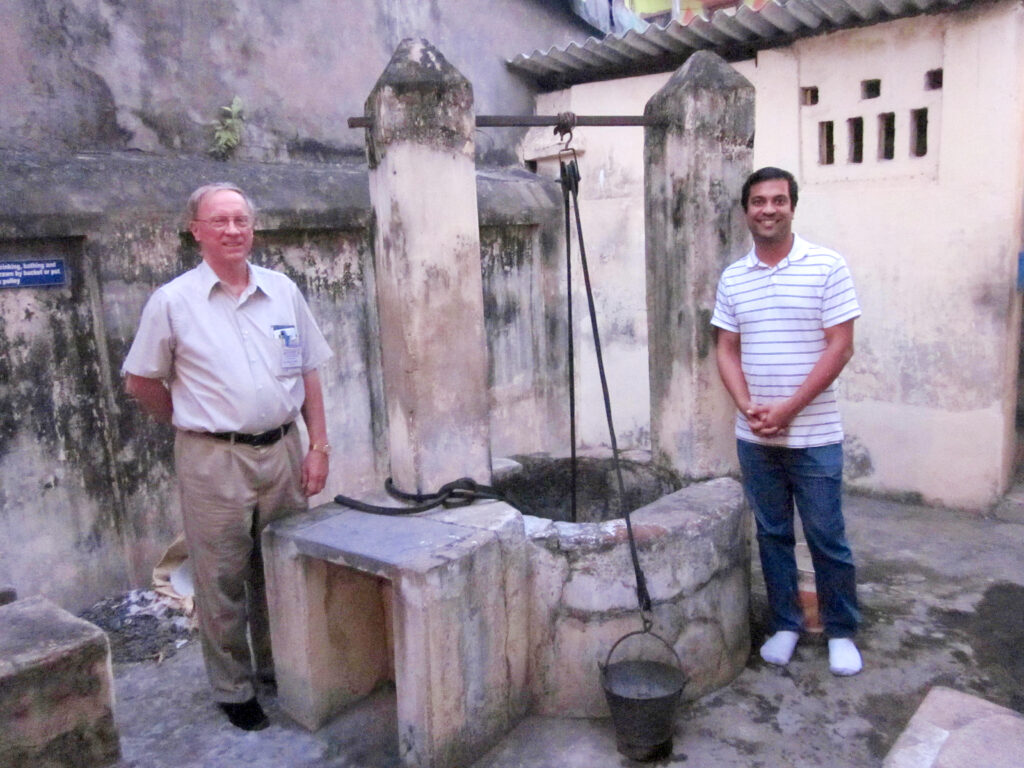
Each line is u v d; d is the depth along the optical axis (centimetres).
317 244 439
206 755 271
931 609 360
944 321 464
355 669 294
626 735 256
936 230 459
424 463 286
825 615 316
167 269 377
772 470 308
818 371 284
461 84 276
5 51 349
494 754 265
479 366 297
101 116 384
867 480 505
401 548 251
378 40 512
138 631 347
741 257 325
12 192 327
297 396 281
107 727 213
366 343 468
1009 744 159
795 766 258
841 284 285
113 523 370
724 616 300
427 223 274
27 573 343
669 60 554
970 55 435
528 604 279
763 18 468
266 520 280
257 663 310
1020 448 516
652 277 337
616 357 602
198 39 419
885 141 481
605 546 274
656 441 347
